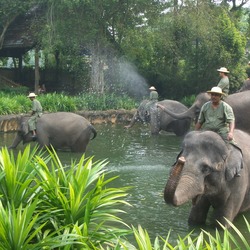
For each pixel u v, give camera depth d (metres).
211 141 7.94
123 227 8.16
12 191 5.93
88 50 32.31
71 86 35.91
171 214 9.09
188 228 8.33
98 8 28.66
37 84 31.67
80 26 28.98
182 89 34.88
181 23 32.00
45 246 5.09
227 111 8.48
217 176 7.95
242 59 33.97
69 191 6.04
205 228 8.35
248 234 8.05
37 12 31.59
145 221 8.60
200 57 33.75
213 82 33.91
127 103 29.14
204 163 7.79
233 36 33.03
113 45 31.11
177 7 32.19
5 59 44.88
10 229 5.08
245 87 14.30
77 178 6.15
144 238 4.87
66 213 5.81
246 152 8.84
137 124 26.39
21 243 5.07
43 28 29.53
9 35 33.28
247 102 12.99
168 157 15.54
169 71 34.84
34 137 15.80
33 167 6.20
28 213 5.21
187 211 9.32
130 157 15.40
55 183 5.90
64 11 28.59
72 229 5.59
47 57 36.38
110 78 32.50
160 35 31.91
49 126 15.82
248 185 8.89
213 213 8.48
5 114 22.11
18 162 6.31
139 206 9.53
